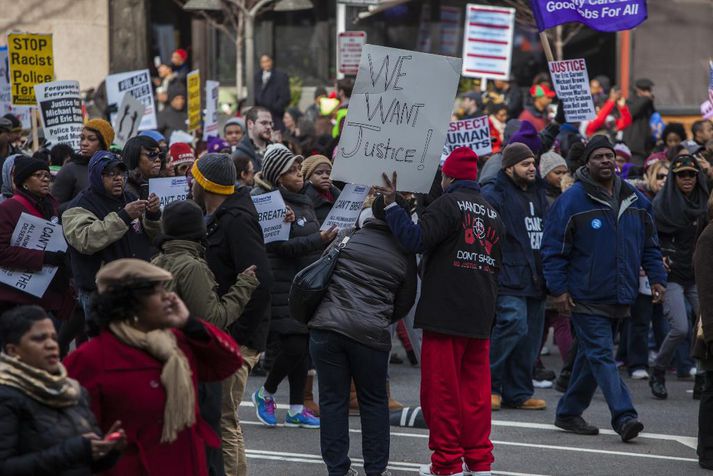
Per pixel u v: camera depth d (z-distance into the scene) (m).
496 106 25.62
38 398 6.43
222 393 9.83
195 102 24.02
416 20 37.28
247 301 8.93
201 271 8.51
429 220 10.48
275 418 13.31
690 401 15.39
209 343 7.28
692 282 15.73
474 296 10.64
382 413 10.45
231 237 9.69
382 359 10.37
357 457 11.98
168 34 40.03
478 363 10.93
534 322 14.30
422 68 10.54
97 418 6.93
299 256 12.70
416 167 10.58
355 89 10.48
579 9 16.72
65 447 6.31
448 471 10.66
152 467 7.03
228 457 9.93
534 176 14.13
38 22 37.69
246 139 17.48
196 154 20.91
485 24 28.17
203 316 8.47
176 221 8.59
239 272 9.67
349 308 10.27
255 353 10.09
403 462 11.70
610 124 26.88
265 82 31.59
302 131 26.97
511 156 14.02
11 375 6.39
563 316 16.05
